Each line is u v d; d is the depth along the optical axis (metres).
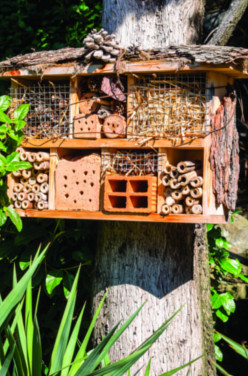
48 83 3.13
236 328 4.54
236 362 4.41
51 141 2.98
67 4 4.57
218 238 4.07
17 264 3.55
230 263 4.04
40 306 3.71
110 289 3.21
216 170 2.76
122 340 3.14
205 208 2.71
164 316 3.14
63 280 3.37
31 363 2.42
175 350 3.17
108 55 2.83
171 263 3.17
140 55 2.77
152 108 2.82
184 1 3.21
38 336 2.38
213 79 2.74
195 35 3.32
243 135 6.83
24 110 2.99
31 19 4.68
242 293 4.63
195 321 3.29
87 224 3.54
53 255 3.52
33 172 3.07
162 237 3.15
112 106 2.94
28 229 3.44
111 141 2.87
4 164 2.94
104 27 3.31
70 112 2.96
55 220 3.56
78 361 2.35
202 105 2.77
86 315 3.63
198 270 3.51
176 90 2.79
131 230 3.18
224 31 3.77
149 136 2.80
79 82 2.98
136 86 2.83
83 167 2.93
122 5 3.22
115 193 2.82
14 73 3.04
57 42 4.64
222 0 5.92
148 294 3.14
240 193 6.46
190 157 3.02
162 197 2.80
